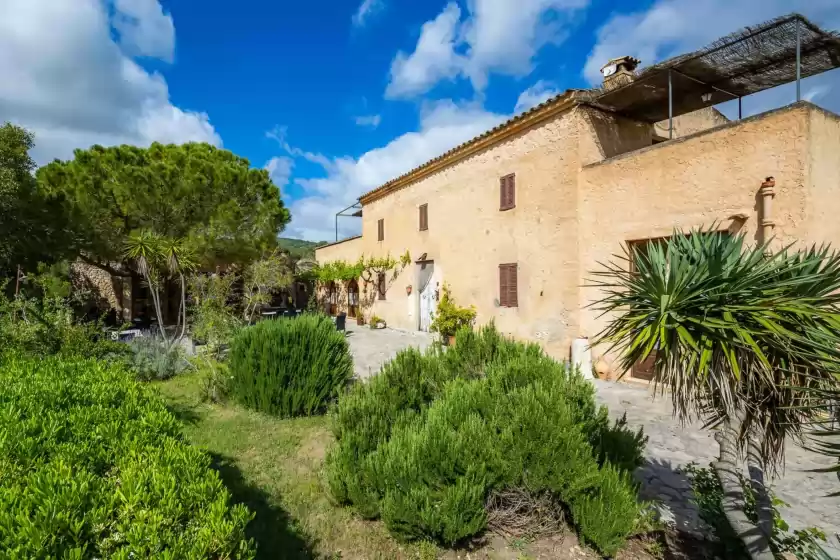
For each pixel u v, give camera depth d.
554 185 9.09
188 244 12.16
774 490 3.84
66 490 1.61
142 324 17.11
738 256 2.48
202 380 7.02
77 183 12.00
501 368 3.97
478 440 3.16
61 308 7.21
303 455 4.71
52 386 2.88
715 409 2.46
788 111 5.68
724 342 2.08
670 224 7.02
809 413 2.11
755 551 2.32
